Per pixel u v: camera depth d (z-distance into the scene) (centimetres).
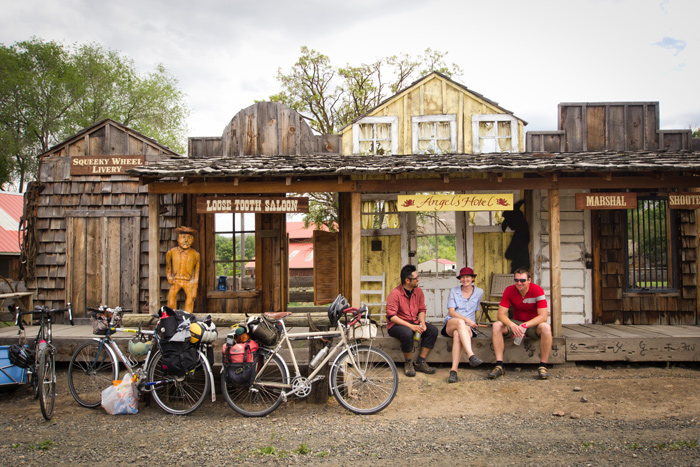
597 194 666
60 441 428
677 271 793
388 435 427
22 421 486
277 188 691
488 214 814
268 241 834
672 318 788
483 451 386
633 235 799
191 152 879
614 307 789
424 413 487
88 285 842
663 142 853
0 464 378
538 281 792
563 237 796
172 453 395
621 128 856
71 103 2523
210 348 522
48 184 859
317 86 1798
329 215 1677
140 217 844
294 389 479
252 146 871
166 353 487
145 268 838
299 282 1349
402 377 615
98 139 868
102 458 387
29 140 2462
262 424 464
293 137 872
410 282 623
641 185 676
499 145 860
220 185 692
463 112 864
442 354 647
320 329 534
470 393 550
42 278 845
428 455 380
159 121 2786
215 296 823
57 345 671
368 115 870
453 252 819
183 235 720
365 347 500
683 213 791
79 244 848
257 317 491
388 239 824
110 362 550
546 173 671
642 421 448
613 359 639
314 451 393
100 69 2628
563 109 856
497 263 810
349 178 817
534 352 631
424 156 780
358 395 533
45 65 2538
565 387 566
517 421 457
